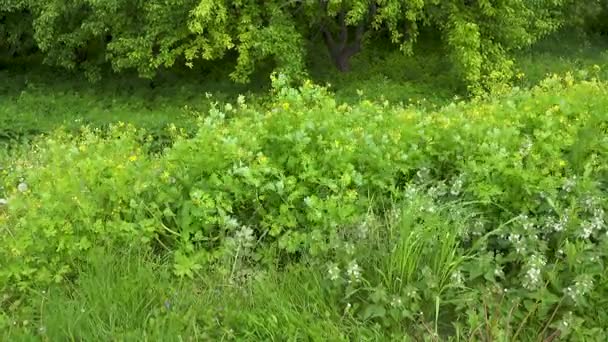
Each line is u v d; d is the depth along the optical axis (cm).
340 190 396
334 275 327
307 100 505
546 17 1441
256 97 1238
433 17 1271
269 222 388
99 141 657
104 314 332
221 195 385
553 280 320
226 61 1443
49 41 1330
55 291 353
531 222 345
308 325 319
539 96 552
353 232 363
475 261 334
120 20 1228
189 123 1130
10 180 574
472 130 448
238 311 331
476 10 1284
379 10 1191
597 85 673
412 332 321
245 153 406
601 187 390
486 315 310
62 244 364
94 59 1446
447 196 393
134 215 390
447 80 1319
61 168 482
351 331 319
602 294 322
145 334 315
